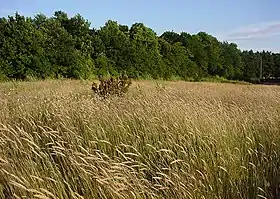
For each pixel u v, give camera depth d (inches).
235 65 3523.6
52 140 168.9
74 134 184.7
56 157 167.3
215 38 3400.6
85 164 146.4
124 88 455.5
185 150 179.6
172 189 140.4
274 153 194.9
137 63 1962.4
